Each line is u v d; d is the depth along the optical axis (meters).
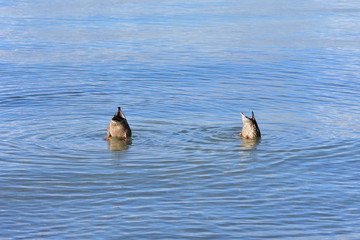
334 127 17.22
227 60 28.20
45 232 10.45
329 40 34.59
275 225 10.83
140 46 32.03
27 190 12.31
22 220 10.93
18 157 14.23
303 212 11.41
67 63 26.98
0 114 18.02
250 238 10.30
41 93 20.97
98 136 16.08
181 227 10.67
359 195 12.27
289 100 20.53
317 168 13.86
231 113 18.73
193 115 18.38
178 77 24.23
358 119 18.12
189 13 47.66
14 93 20.88
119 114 16.00
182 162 14.09
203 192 12.31
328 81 23.62
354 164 14.14
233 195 12.17
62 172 13.34
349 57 29.08
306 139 16.05
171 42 33.44
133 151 14.82
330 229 10.71
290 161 14.30
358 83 23.22
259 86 22.72
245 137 16.09
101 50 30.70
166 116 18.19
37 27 38.97
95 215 11.15
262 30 38.69
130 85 22.56
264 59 28.56
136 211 11.34
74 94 20.92
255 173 13.45
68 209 11.41
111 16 45.19
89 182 12.78
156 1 56.94
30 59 27.89
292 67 26.58
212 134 16.41
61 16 45.09
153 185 12.66
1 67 25.78
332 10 50.97
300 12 49.41
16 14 45.78
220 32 37.50
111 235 10.34
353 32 38.00
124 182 12.79
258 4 55.69
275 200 11.95
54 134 16.11
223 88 22.28
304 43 33.53
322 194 12.28
